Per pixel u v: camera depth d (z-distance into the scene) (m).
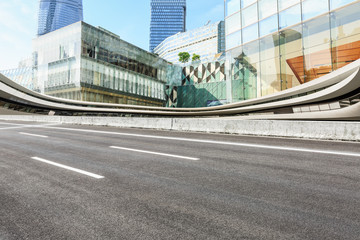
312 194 3.59
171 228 2.60
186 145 8.52
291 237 2.38
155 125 15.95
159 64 71.75
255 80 26.67
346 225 2.62
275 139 9.64
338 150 6.95
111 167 5.40
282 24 23.12
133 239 2.39
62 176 4.70
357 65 13.82
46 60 52.25
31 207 3.22
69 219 2.86
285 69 22.89
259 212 2.98
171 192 3.75
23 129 15.52
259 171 4.94
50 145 8.77
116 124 18.62
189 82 71.69
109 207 3.20
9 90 34.56
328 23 18.94
